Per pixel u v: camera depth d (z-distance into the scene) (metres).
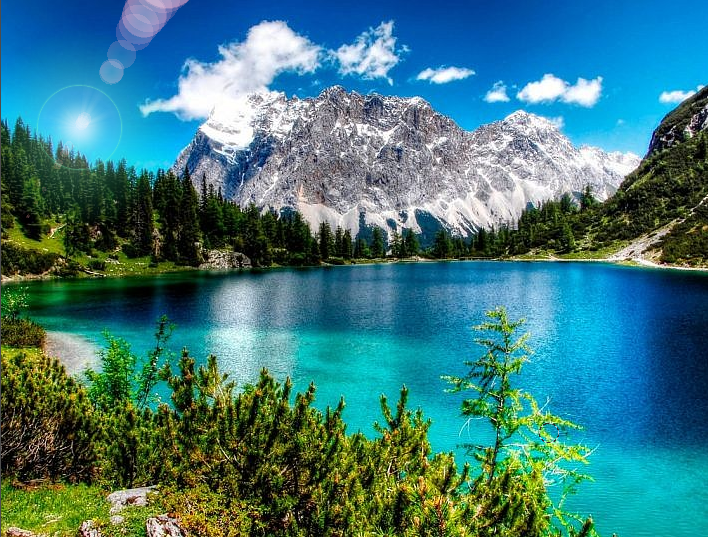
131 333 60.59
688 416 32.22
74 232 156.12
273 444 11.27
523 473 11.84
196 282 133.75
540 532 9.83
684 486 23.95
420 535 8.63
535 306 82.31
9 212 152.00
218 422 11.62
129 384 24.48
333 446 11.45
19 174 156.25
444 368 44.94
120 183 193.62
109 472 14.30
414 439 13.32
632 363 45.12
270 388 13.45
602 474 25.06
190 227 186.12
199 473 11.38
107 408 21.27
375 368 45.00
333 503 10.39
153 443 14.29
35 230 151.38
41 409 15.05
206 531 10.05
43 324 65.88
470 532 9.01
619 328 61.88
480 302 89.50
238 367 45.47
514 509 9.55
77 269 142.50
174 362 44.16
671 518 21.55
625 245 199.62
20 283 122.81
